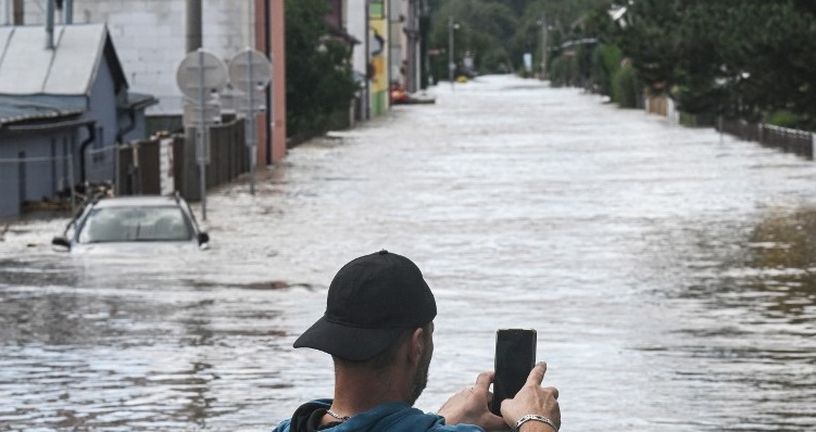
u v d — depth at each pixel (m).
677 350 17.38
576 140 70.31
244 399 14.75
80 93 44.06
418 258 27.33
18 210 37.91
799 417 13.80
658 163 54.03
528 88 186.62
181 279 24.31
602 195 41.00
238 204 39.41
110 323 19.72
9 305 21.53
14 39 45.34
